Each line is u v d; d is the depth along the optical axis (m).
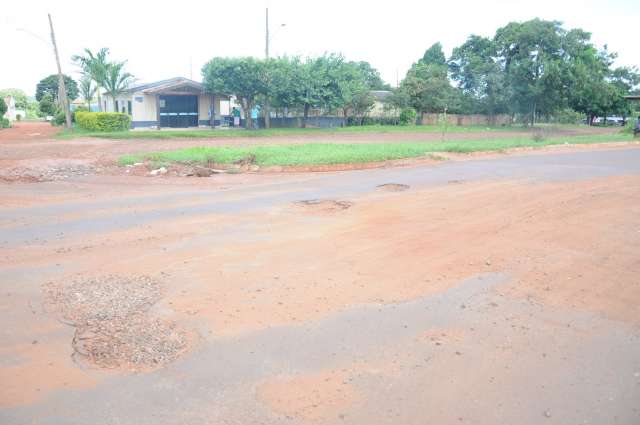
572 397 4.19
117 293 6.12
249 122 39.88
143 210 10.70
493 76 48.84
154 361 4.63
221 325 5.33
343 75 41.78
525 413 3.97
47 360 4.63
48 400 4.04
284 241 8.37
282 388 4.23
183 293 6.14
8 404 3.97
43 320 5.41
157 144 26.86
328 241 8.39
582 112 67.56
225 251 7.81
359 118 47.91
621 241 8.55
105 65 38.12
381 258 7.55
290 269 7.04
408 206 11.10
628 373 4.57
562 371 4.58
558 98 46.72
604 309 5.93
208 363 4.60
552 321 5.59
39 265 7.11
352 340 5.05
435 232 9.01
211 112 41.53
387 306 5.88
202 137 32.53
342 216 10.19
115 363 4.59
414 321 5.50
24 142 28.62
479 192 12.70
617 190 13.00
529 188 13.27
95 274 6.76
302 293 6.20
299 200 11.78
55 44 39.00
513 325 5.47
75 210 10.68
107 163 18.30
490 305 5.96
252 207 11.02
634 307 5.99
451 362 4.69
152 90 38.28
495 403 4.09
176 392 4.16
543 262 7.48
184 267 7.06
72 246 8.01
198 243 8.22
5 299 5.95
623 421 3.90
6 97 72.38
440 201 11.62
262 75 36.81
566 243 8.43
